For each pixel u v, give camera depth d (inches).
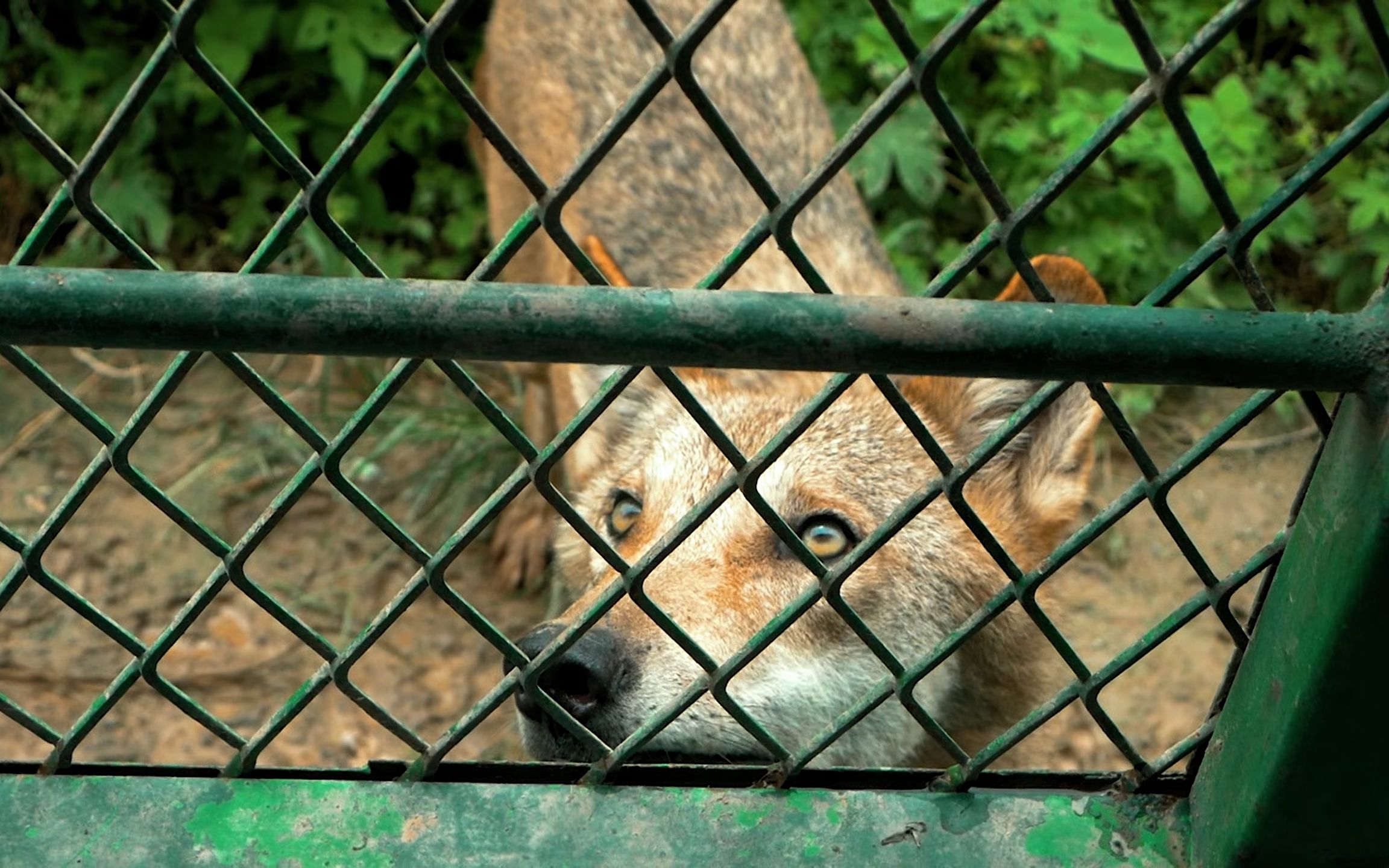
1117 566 275.7
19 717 84.7
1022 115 309.1
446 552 76.7
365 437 290.5
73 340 65.7
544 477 73.9
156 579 259.1
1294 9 319.9
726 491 74.5
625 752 85.4
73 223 300.7
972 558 175.2
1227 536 282.4
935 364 66.2
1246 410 72.9
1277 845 78.7
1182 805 86.4
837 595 78.8
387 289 65.6
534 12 271.7
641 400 199.8
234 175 306.8
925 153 292.5
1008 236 66.6
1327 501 69.7
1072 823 85.2
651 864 82.9
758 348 66.1
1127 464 293.4
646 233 238.7
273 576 263.6
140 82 64.0
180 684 243.3
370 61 314.7
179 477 276.4
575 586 209.9
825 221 240.5
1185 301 300.7
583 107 253.3
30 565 79.0
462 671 254.8
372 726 243.8
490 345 66.1
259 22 296.8
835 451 174.2
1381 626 66.7
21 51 304.2
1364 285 303.7
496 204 283.9
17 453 276.5
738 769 87.4
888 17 60.1
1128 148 290.2
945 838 84.1
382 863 82.9
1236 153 298.0
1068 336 65.2
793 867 82.7
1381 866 80.0
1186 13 314.3
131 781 86.4
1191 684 255.0
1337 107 322.3
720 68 254.5
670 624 80.0
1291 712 72.7
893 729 173.2
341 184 305.9
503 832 84.3
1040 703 190.1
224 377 297.3
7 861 82.4
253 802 85.4
